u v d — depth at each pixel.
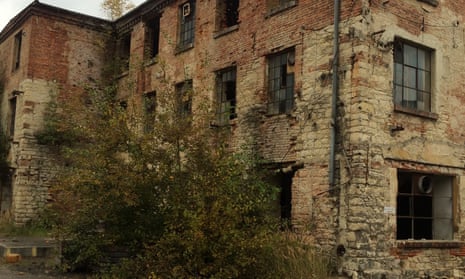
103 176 9.88
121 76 20.97
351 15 11.66
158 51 19.47
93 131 10.62
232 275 8.33
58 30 21.14
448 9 13.35
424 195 13.07
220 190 8.91
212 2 16.45
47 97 20.56
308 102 12.48
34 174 19.92
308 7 12.91
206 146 10.23
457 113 13.21
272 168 13.23
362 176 11.05
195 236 8.27
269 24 14.09
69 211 10.98
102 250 10.84
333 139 11.57
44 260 13.45
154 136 10.26
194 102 15.77
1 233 18.64
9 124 22.02
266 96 14.02
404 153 11.84
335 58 11.81
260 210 9.82
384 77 11.69
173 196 9.48
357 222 10.91
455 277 12.38
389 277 11.02
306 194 12.16
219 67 15.73
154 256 9.03
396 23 12.09
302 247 10.26
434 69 12.89
